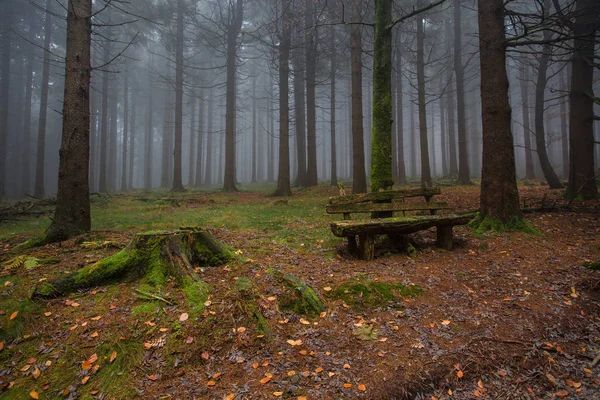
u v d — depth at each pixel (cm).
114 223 905
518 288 423
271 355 302
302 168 2244
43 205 1430
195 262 442
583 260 504
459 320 357
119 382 273
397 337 328
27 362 288
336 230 474
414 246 572
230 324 328
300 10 1762
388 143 664
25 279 402
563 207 864
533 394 262
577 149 998
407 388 266
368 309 376
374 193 579
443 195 1312
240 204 1370
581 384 269
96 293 375
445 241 563
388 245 564
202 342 309
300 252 562
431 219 520
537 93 1383
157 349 302
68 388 267
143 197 1780
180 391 263
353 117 1413
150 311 342
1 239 707
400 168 2223
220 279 403
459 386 270
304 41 2052
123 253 417
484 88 689
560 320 354
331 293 398
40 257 503
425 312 372
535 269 477
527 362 294
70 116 663
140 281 394
